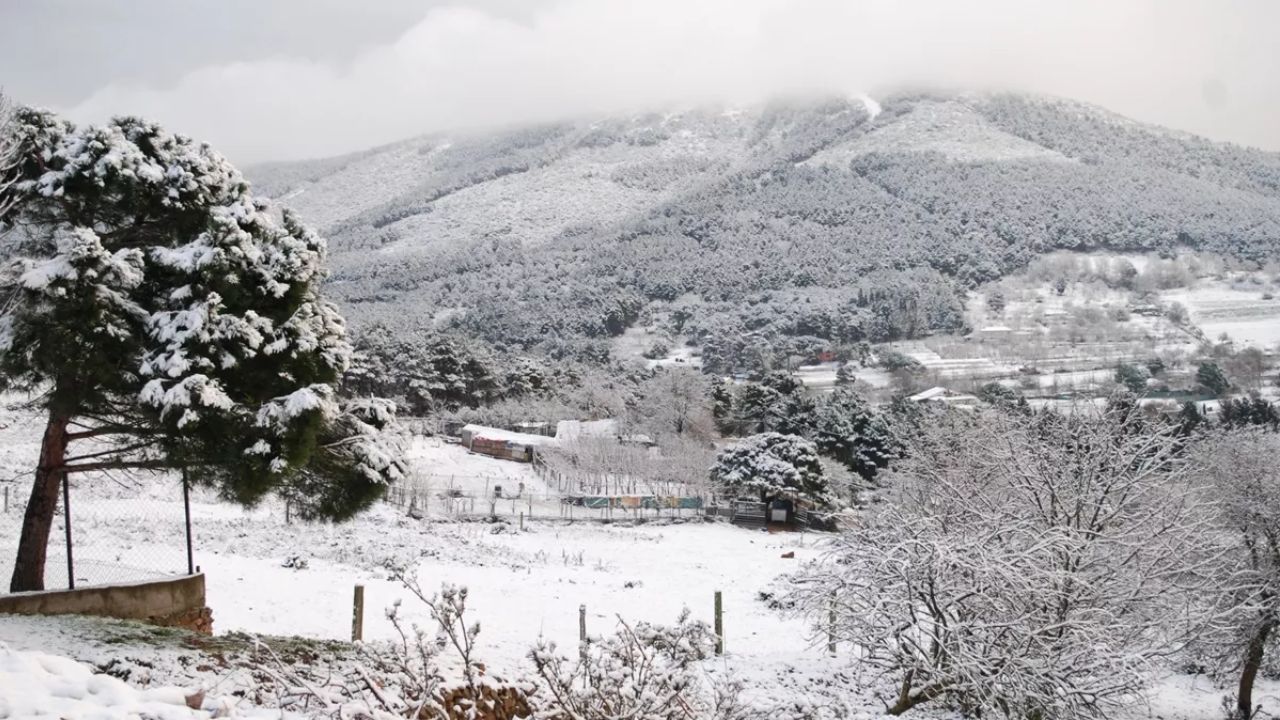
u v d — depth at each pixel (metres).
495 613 23.12
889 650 15.77
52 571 14.98
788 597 27.05
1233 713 20.88
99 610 13.47
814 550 46.66
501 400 98.50
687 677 8.24
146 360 12.88
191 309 12.96
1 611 12.30
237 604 19.70
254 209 14.27
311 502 15.26
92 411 13.56
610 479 69.50
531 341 198.38
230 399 12.88
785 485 58.06
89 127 13.84
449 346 94.69
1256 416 72.12
